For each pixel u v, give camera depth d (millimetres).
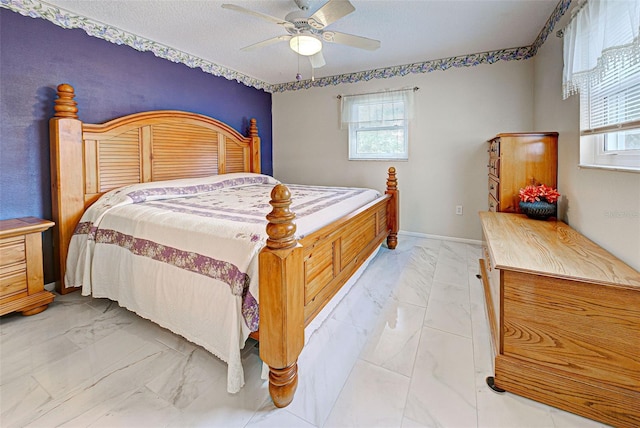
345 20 2732
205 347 1583
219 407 1382
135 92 3080
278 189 1295
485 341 1853
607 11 1570
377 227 3068
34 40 2395
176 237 1780
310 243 1586
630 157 1588
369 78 4230
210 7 2510
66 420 1309
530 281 1365
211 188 3205
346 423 1297
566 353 1329
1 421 1302
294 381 1379
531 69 3387
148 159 3115
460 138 3809
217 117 4016
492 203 3146
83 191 2568
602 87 1788
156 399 1424
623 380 1243
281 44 3291
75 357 1717
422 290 2547
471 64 3650
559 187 2430
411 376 1566
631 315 1209
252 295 1434
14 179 2344
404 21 2758
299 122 4844
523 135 2549
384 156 4305
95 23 2738
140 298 1924
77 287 2572
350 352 1759
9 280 2078
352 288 2576
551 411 1346
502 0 2412
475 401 1404
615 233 1534
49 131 2486
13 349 1784
